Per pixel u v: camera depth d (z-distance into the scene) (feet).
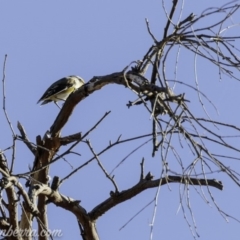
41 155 41.06
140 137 29.22
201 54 30.09
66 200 39.47
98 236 40.78
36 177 40.86
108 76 37.96
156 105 29.68
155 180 39.27
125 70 31.89
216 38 30.94
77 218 40.50
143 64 34.58
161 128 27.73
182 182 28.94
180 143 27.73
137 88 32.96
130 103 31.89
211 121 27.27
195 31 31.40
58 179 38.29
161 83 30.55
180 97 27.17
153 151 30.40
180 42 31.09
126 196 39.42
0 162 31.78
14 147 30.94
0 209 34.37
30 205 32.91
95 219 40.40
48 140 40.86
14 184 31.22
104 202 40.32
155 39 32.89
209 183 35.14
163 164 27.53
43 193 37.55
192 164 28.30
